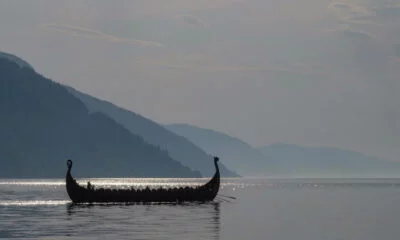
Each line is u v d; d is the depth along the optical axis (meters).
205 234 190.12
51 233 189.25
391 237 189.62
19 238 176.50
